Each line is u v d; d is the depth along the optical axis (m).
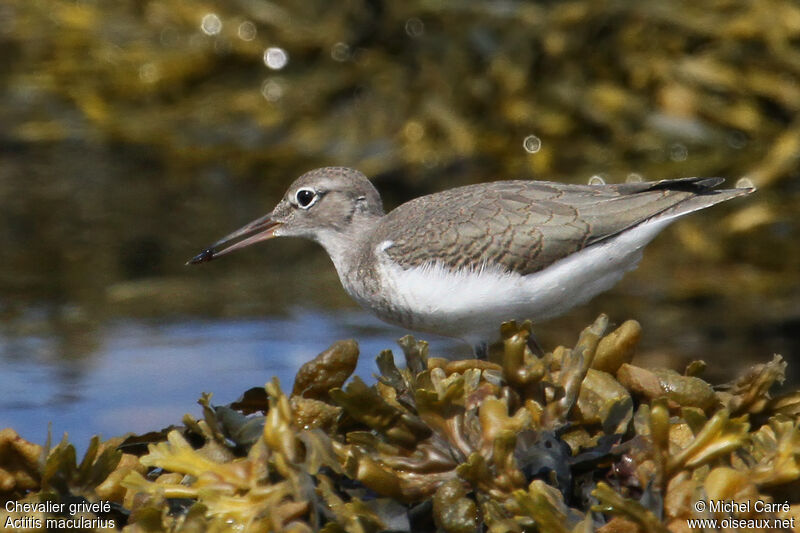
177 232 15.27
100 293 13.41
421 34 16.34
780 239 14.80
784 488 5.74
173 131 16.97
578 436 6.12
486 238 8.73
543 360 6.12
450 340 12.22
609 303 13.44
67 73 17.78
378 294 9.28
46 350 11.59
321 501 5.63
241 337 12.14
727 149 15.36
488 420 5.75
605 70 15.79
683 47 15.59
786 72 15.36
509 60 15.77
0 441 5.98
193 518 5.42
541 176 15.23
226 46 17.06
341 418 6.35
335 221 10.11
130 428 9.55
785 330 12.44
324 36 16.78
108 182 16.75
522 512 5.38
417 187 15.61
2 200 15.98
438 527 5.46
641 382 6.43
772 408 6.45
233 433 6.22
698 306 13.20
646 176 15.09
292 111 16.64
